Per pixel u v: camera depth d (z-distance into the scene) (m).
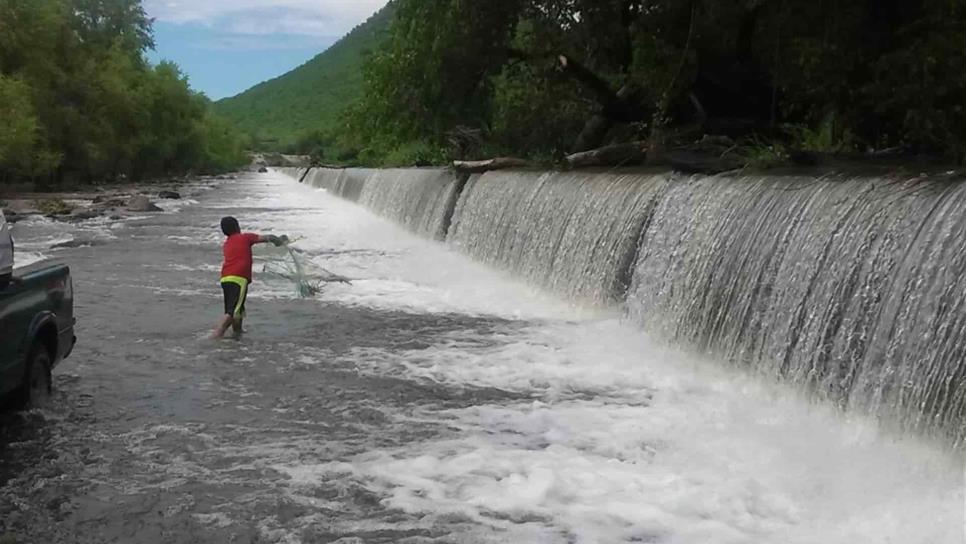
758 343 10.09
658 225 13.40
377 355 11.10
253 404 8.88
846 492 6.61
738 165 15.77
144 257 22.33
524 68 28.67
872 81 16.42
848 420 8.34
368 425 8.24
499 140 29.00
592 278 15.07
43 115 61.47
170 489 6.66
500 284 17.92
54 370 10.10
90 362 10.53
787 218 10.35
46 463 7.15
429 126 30.19
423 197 31.86
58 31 65.25
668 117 23.47
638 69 24.89
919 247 8.10
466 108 29.47
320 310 14.33
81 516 6.18
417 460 7.28
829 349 8.95
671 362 10.88
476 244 22.31
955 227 7.77
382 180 43.81
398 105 29.67
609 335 12.51
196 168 119.56
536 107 27.89
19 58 60.94
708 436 7.93
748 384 9.81
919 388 7.55
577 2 25.05
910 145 15.65
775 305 10.01
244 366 10.45
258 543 5.80
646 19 23.05
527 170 22.61
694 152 18.66
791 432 8.05
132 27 84.19
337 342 11.86
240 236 12.35
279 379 9.86
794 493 6.60
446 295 16.19
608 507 6.34
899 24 16.62
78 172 72.19
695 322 11.55
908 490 6.58
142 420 8.30
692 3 21.56
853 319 8.68
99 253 23.30
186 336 12.12
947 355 7.32
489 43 26.64
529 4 25.77
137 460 7.26
